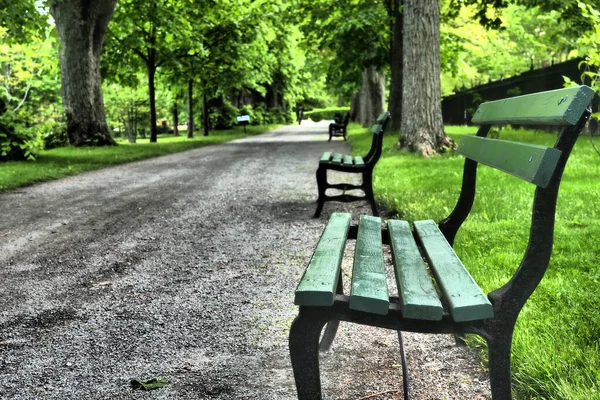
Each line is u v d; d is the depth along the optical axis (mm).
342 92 41406
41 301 4090
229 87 34969
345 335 3375
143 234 6305
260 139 29750
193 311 3805
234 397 2623
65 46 20859
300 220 6898
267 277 4555
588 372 2373
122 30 26406
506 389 1990
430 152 13781
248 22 31062
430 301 1938
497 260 4191
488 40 33094
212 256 5289
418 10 13984
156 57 28578
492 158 2660
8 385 2787
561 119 1875
